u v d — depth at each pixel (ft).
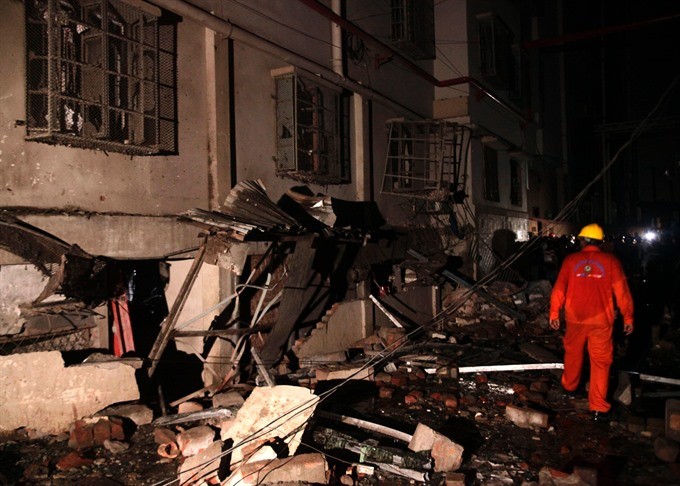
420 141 41.70
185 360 23.38
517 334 35.04
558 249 56.70
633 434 18.34
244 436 16.01
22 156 16.69
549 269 52.95
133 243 19.66
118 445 16.34
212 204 22.84
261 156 25.55
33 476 14.65
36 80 16.78
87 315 19.07
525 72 62.23
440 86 45.70
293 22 27.96
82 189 18.29
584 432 18.67
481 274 46.26
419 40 41.22
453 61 45.96
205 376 22.35
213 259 19.42
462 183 44.88
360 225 33.76
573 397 22.09
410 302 36.11
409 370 26.11
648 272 59.06
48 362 17.19
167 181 21.12
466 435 18.53
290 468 13.88
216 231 19.38
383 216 36.83
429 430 16.47
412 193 38.99
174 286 23.90
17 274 17.38
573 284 20.26
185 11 20.97
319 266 27.22
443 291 42.19
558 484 14.70
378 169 36.47
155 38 19.69
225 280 22.56
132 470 15.23
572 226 82.79
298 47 28.32
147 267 24.67
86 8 17.92
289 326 24.22
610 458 16.51
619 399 21.26
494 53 49.34
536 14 67.31
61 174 17.70
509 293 42.57
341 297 30.07
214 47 22.75
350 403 21.61
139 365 18.85
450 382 24.63
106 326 19.67
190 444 16.07
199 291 22.90
